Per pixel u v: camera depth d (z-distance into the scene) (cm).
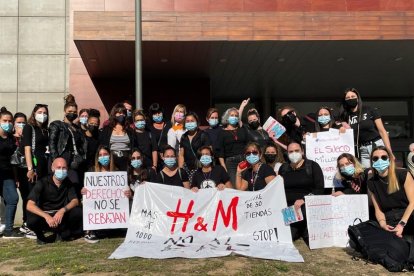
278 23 1042
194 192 670
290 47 1092
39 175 729
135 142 771
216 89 1611
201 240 640
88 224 694
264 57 1178
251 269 526
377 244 560
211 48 1095
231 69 1301
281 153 743
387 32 1042
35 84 1359
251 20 1041
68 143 734
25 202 782
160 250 605
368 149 716
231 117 762
